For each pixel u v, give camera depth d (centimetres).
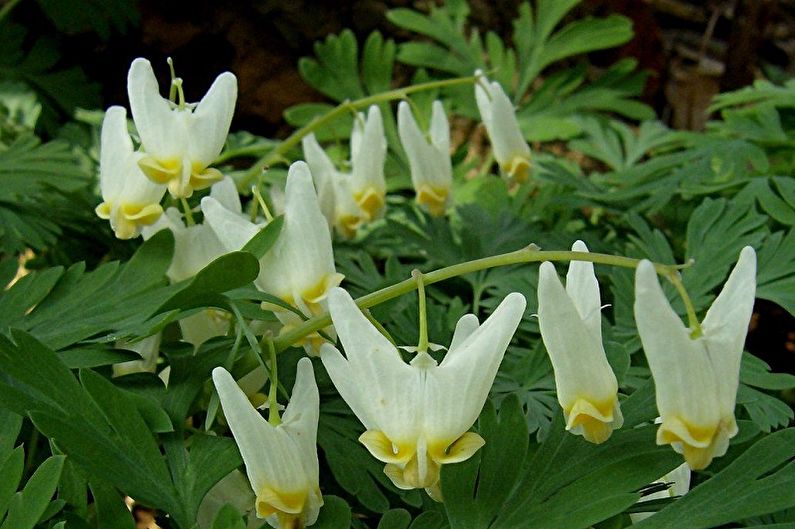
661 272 16
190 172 18
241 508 18
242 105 35
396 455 16
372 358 16
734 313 16
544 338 16
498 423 17
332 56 32
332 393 20
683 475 18
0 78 32
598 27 32
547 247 24
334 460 19
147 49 34
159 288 19
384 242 26
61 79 33
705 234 23
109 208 19
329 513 17
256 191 18
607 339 21
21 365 17
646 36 40
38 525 17
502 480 17
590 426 16
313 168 23
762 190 24
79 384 17
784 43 43
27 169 24
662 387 16
